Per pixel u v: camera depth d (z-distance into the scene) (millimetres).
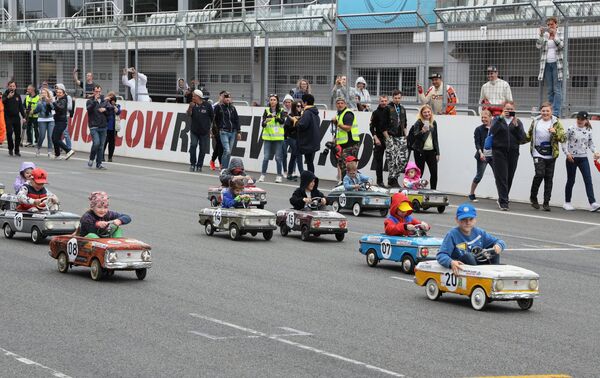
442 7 48062
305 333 16312
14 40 66000
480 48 41594
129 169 49562
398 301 19422
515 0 41656
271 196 39031
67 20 73000
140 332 16109
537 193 37219
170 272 22062
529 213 35938
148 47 57000
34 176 26359
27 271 21734
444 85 42688
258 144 49906
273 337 15969
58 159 54031
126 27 57219
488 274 18422
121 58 59719
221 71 52625
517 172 39656
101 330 16219
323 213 27750
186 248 25703
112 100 53500
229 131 47562
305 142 41000
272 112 45125
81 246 21094
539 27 39469
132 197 37250
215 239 27547
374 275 22422
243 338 15859
